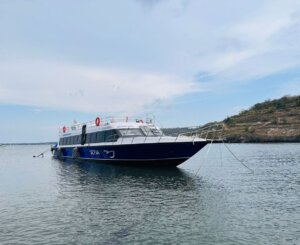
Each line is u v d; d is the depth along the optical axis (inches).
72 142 2054.6
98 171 1441.9
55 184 1135.6
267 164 1656.0
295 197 828.6
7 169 1761.8
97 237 559.8
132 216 677.3
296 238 537.6
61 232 587.8
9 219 676.7
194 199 816.3
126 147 1396.4
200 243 523.5
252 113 6181.1
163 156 1330.0
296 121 5216.5
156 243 527.8
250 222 620.4
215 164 1699.1
